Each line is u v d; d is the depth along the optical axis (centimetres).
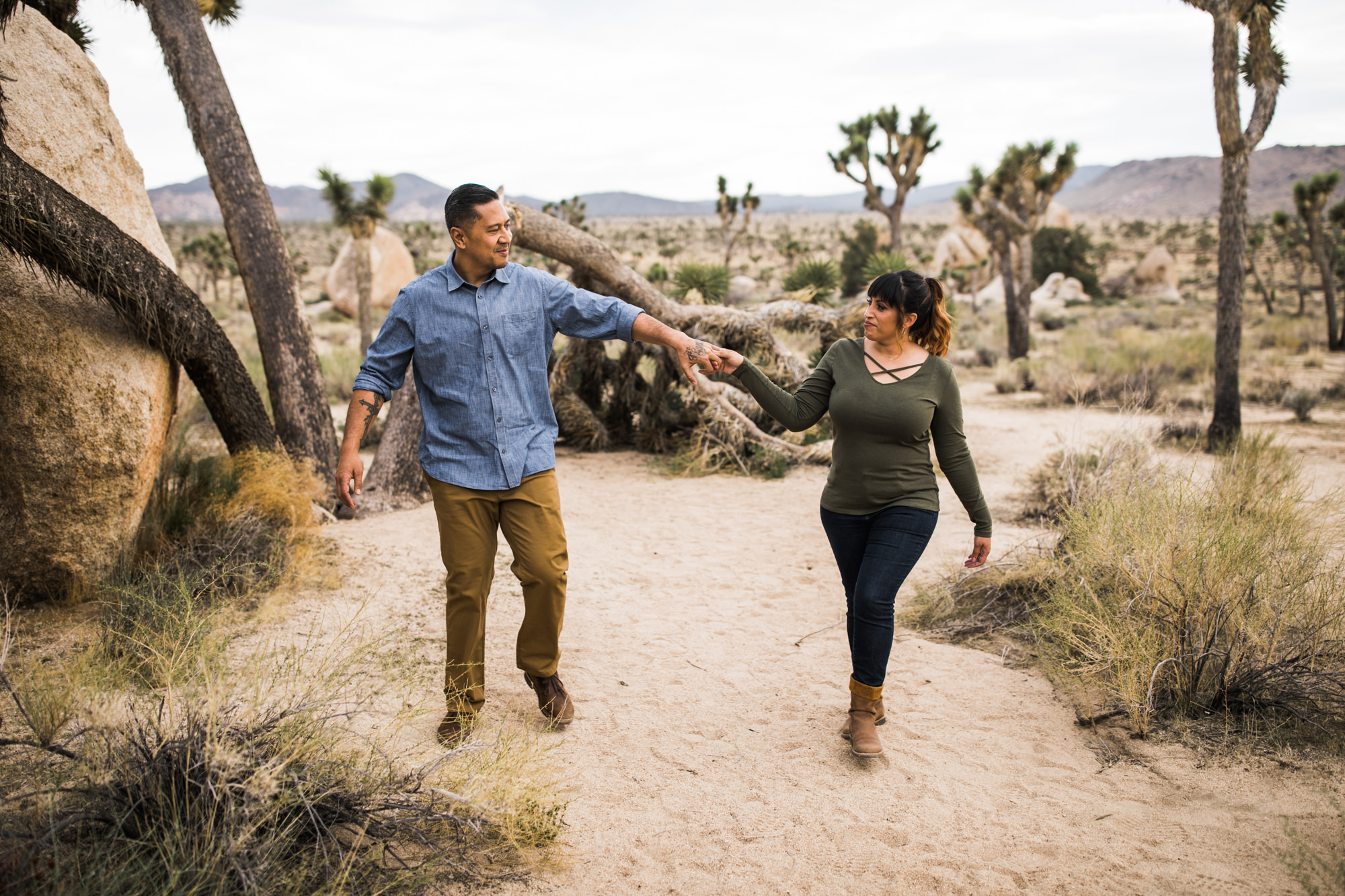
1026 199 2100
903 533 297
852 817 266
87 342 416
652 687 364
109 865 201
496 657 390
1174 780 285
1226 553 361
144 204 537
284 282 654
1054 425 1124
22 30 465
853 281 4162
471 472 289
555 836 251
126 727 242
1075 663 363
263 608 417
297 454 630
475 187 282
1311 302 4078
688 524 657
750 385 313
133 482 436
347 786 240
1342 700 320
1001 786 284
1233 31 852
